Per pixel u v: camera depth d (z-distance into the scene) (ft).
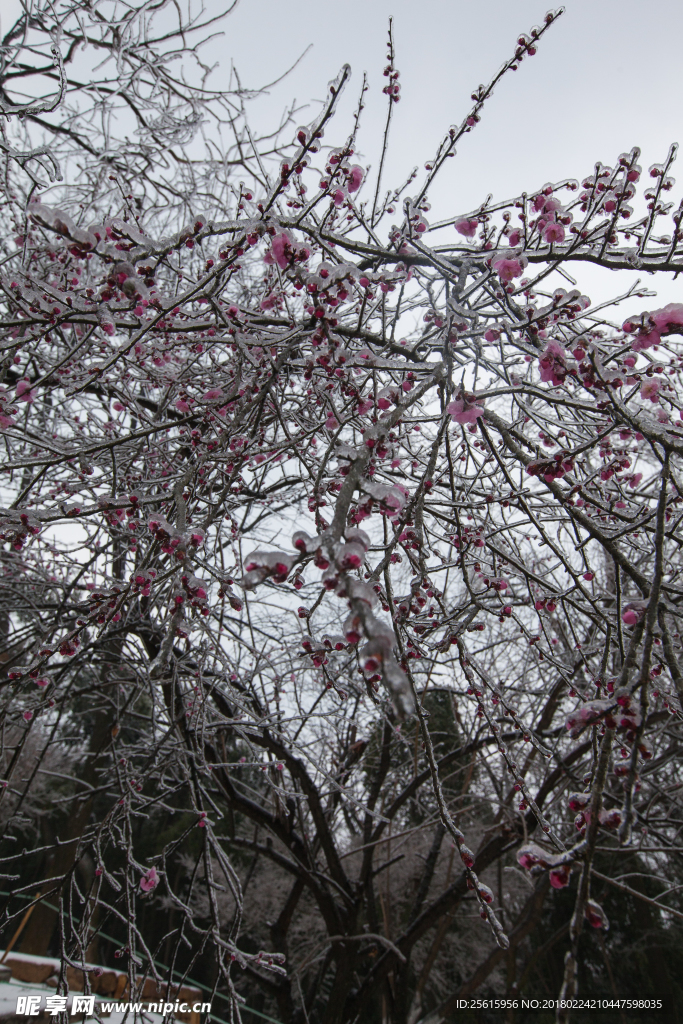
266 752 14.28
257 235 7.23
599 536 7.01
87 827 13.24
